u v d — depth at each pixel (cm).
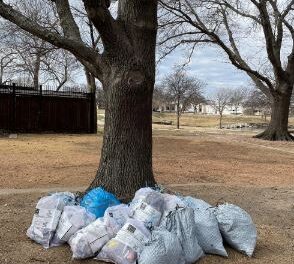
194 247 529
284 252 600
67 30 796
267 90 3300
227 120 8419
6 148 1705
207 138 2611
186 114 9800
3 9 723
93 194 620
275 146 2361
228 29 3134
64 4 811
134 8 705
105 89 729
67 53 3116
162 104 9081
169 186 1013
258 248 606
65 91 2727
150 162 735
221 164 1506
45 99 2653
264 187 1077
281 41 3034
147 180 722
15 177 1093
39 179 1075
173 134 2986
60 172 1185
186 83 8912
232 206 599
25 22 720
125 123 714
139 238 511
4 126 2503
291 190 1048
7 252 541
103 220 538
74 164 1335
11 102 2520
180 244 512
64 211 566
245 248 568
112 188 709
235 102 10906
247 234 575
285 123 3078
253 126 6444
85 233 524
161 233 503
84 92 2802
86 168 1261
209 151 1894
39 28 718
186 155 1719
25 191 916
